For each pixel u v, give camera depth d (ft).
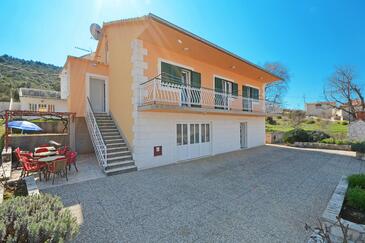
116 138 29.27
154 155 27.58
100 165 25.16
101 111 36.81
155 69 28.78
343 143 45.06
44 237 6.50
